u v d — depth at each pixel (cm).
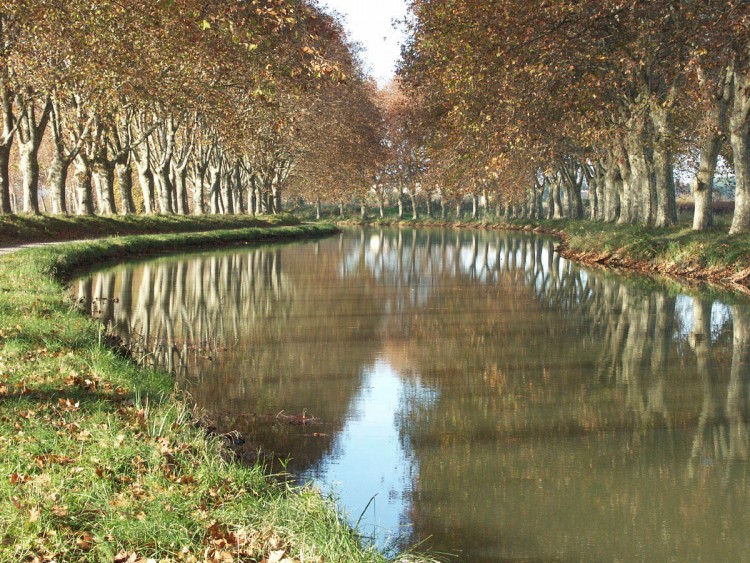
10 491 559
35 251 2641
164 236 4291
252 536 548
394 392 1183
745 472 843
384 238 6306
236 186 7750
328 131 6053
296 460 868
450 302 2250
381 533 682
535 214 9012
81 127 4262
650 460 881
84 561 489
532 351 1502
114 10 2436
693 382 1241
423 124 3416
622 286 2609
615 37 2386
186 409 927
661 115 3422
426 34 2717
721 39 2177
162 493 595
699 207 3400
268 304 2164
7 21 2908
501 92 2312
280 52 2194
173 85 3222
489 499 767
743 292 2367
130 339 1546
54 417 763
